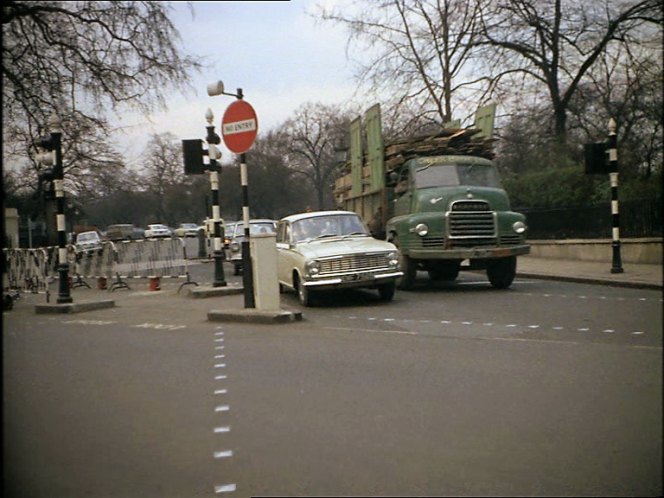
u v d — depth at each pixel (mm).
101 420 4848
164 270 16391
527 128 11281
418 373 5953
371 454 3959
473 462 3676
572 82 8977
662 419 3848
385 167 14969
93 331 9641
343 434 4355
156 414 4992
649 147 8727
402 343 7547
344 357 6867
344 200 18875
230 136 10391
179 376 6305
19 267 16609
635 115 8273
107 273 17484
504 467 3543
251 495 3516
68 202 20719
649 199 10391
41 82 17750
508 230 12547
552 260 14508
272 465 3873
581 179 12727
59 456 4133
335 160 24766
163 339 8625
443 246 12422
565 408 4258
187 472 3832
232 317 9992
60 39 16625
